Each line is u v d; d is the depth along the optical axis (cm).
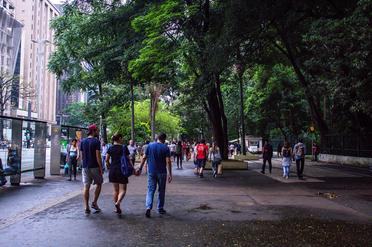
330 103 3538
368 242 706
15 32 10475
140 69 2161
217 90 2695
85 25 2539
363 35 1447
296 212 985
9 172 1484
